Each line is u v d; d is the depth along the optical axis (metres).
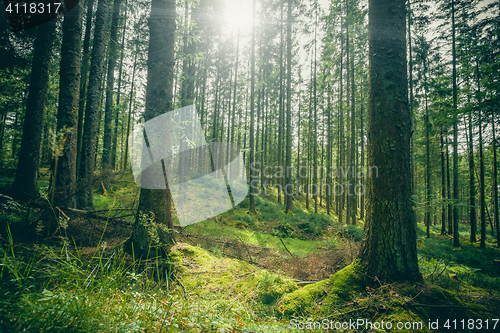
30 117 5.74
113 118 17.88
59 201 4.98
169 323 1.70
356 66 16.02
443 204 9.62
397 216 3.51
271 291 3.50
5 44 6.07
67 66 5.83
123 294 2.00
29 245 3.33
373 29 3.97
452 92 13.12
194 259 4.49
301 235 9.55
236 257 5.66
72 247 4.06
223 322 2.01
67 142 5.45
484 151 17.70
